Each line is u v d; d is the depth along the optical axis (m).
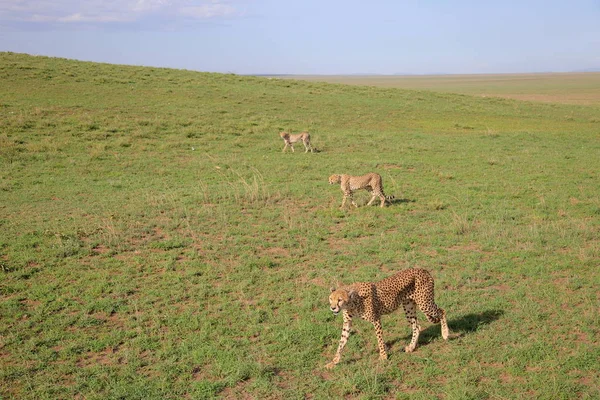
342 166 18.27
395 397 5.63
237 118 27.17
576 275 8.77
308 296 8.02
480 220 12.09
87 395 5.60
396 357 6.38
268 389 5.74
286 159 19.47
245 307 7.79
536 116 34.88
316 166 18.27
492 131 27.38
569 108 39.84
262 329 7.06
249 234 11.09
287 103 32.91
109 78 33.50
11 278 8.55
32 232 10.70
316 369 6.20
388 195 14.13
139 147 20.23
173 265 9.28
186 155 19.59
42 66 34.22
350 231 11.27
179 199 13.58
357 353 6.51
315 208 13.26
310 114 30.23
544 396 5.51
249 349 6.57
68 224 11.33
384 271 9.03
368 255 9.88
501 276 8.84
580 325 7.04
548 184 15.72
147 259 9.61
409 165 18.44
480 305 7.70
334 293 5.79
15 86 28.72
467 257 9.70
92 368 6.11
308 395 5.70
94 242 10.22
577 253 9.85
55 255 9.55
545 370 6.01
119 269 9.09
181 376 5.98
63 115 23.89
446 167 18.34
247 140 22.66
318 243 10.58
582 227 11.21
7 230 10.84
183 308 7.75
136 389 5.70
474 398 5.50
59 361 6.32
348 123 28.62
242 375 5.99
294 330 7.00
